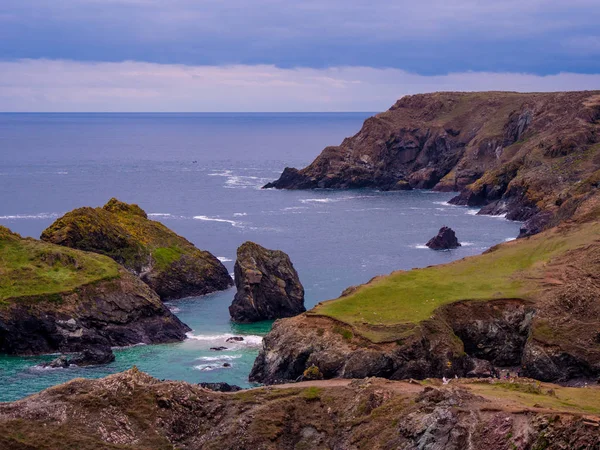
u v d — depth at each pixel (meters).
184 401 69.50
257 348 100.06
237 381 88.00
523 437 57.44
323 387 73.12
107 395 69.06
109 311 104.38
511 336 91.94
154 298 109.00
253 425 67.56
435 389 66.56
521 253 109.88
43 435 64.81
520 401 63.91
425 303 93.50
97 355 95.00
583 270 99.81
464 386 71.44
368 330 87.31
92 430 66.19
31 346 99.69
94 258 113.00
